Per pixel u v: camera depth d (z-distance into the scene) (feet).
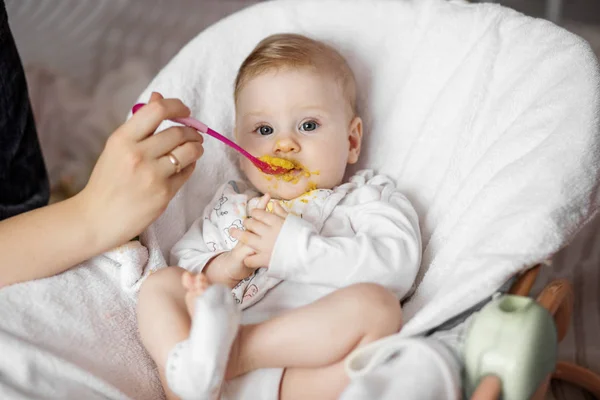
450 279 2.97
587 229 6.07
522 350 2.44
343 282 3.28
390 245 3.34
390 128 4.18
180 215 3.98
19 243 3.04
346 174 4.28
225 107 4.31
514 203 3.00
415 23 4.22
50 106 7.11
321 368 2.88
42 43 7.44
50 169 6.68
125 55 7.62
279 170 3.75
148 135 3.08
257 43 4.39
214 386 2.64
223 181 4.23
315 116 3.84
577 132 3.07
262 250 3.30
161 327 2.93
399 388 2.44
